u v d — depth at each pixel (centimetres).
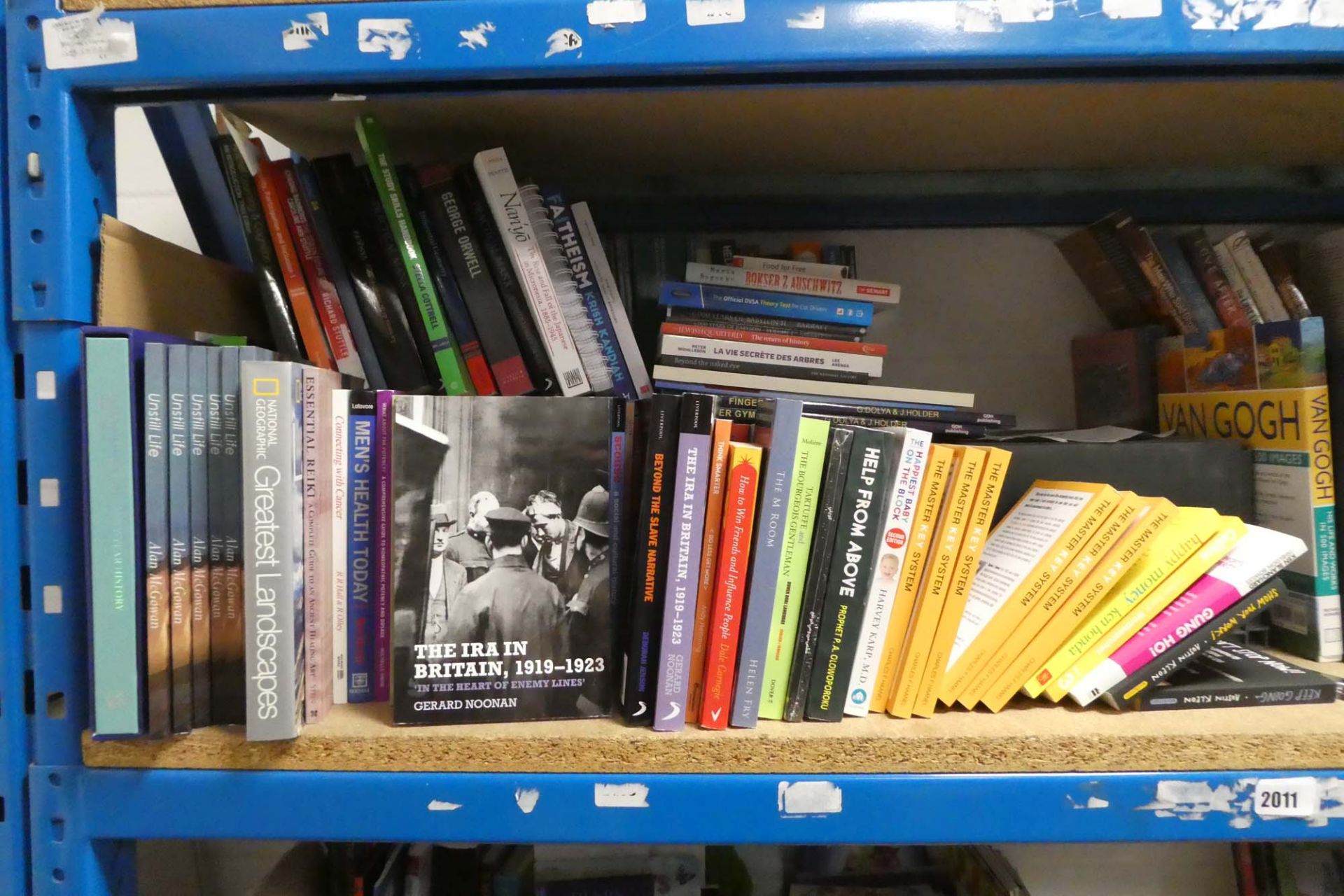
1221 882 93
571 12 48
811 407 66
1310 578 61
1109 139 72
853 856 89
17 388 50
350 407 53
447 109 62
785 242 88
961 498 52
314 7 48
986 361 89
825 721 52
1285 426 62
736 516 50
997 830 49
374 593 54
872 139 71
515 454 52
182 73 48
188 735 49
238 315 69
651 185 86
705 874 85
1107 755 49
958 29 48
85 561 48
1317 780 49
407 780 49
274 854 94
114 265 51
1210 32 48
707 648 51
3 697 49
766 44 48
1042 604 53
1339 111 65
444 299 63
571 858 81
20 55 48
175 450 48
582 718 52
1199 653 53
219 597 49
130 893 54
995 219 86
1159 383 77
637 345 71
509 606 52
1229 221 86
